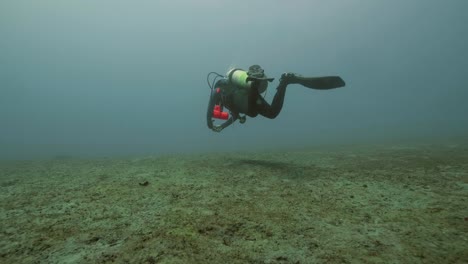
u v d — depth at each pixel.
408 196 2.60
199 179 3.46
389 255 1.55
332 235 1.83
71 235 1.84
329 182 3.23
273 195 2.74
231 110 4.48
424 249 1.60
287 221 2.07
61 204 2.49
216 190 2.93
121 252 1.61
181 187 3.06
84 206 2.43
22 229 1.94
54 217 2.17
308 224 2.01
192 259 1.53
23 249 1.66
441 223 1.95
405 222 2.00
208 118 4.54
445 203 2.36
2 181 3.56
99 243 1.73
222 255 1.59
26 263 1.51
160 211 2.29
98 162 5.68
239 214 2.22
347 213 2.22
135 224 2.02
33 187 3.15
